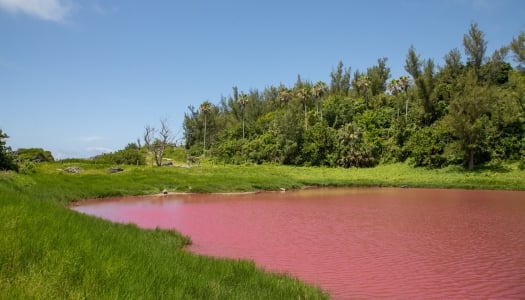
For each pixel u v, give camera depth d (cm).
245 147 9750
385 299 1113
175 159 10919
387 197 4284
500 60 9356
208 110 11625
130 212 3014
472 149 6788
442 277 1337
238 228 2334
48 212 1103
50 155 7944
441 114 8631
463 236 2092
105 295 576
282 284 986
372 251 1738
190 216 2820
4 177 3072
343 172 7550
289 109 9781
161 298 642
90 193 4006
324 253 1697
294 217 2792
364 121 9444
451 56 9831
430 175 6744
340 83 12850
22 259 664
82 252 755
